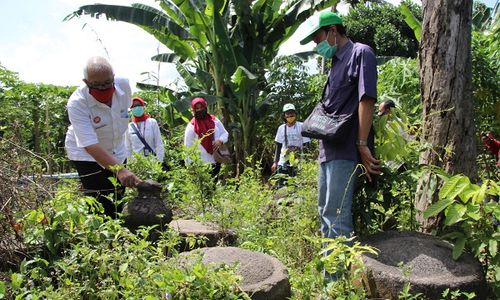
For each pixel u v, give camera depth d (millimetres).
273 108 12883
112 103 4246
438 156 3855
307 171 5148
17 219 3123
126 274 2670
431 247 3340
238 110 12539
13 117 7078
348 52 3609
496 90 6301
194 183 4988
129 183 3791
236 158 12664
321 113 3672
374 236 3607
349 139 3549
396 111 4082
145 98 14367
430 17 3977
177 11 12844
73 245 2955
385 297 3080
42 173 3320
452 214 3223
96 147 4020
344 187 3566
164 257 2818
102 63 4016
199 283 2443
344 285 2969
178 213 5352
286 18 12781
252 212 4855
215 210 4906
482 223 3285
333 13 3631
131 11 11305
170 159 7141
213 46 12438
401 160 3902
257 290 2787
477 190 3205
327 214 3637
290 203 5008
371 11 23656
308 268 2930
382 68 8406
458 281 3023
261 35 12906
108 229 3021
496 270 3186
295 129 7777
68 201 3166
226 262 3080
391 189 3951
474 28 9508
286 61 12883
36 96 11000
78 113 4074
